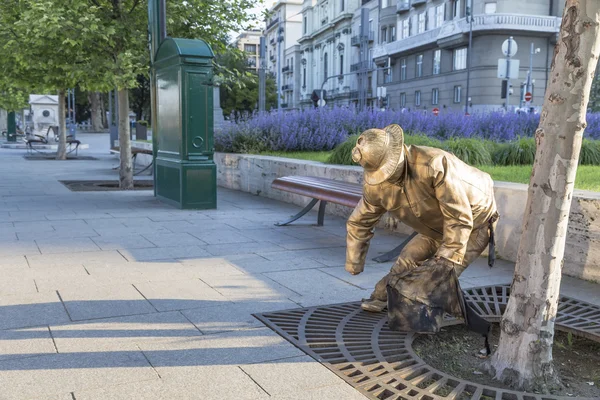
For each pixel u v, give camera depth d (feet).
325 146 44.96
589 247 15.84
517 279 9.52
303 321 12.25
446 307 10.12
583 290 15.01
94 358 10.23
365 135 10.21
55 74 37.99
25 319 12.26
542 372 9.43
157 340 11.14
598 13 8.52
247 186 37.11
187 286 14.99
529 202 9.35
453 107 162.81
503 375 9.59
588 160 32.45
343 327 11.96
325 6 263.08
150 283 15.23
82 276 15.80
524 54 151.74
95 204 30.40
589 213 15.78
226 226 24.29
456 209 10.01
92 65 34.09
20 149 89.51
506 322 9.68
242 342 11.09
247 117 47.57
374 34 210.59
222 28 38.86
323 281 15.69
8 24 35.94
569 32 8.74
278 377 9.52
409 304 10.17
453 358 10.71
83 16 32.32
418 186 10.27
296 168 30.81
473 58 153.69
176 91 29.27
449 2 163.02
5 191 35.42
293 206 30.73
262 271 16.69
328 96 251.80
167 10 36.17
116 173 48.67
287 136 43.93
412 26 185.26
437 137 43.96
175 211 28.37
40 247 19.49
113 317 12.46
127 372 9.65
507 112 47.78
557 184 9.02
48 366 9.86
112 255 18.44
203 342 11.07
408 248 12.16
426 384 9.45
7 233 21.94
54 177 44.73
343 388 9.14
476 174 10.72
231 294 14.34
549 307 9.36
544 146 9.11
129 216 26.61
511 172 27.17
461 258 10.15
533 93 153.07
